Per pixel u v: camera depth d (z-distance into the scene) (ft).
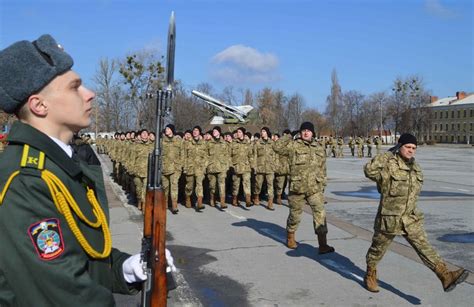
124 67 117.39
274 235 28.04
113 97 173.06
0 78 5.26
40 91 5.39
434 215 34.76
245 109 73.97
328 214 35.27
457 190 49.90
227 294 17.90
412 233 16.78
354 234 28.27
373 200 42.52
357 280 19.60
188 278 19.83
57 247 4.90
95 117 172.04
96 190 5.94
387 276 20.15
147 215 6.08
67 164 5.29
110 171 77.82
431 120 296.10
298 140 23.82
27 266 4.75
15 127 5.26
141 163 37.14
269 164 38.50
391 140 299.79
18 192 4.84
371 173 17.19
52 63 5.39
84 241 5.26
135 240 26.50
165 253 5.94
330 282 19.34
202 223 32.04
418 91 281.74
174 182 36.47
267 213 36.37
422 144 267.80
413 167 17.28
